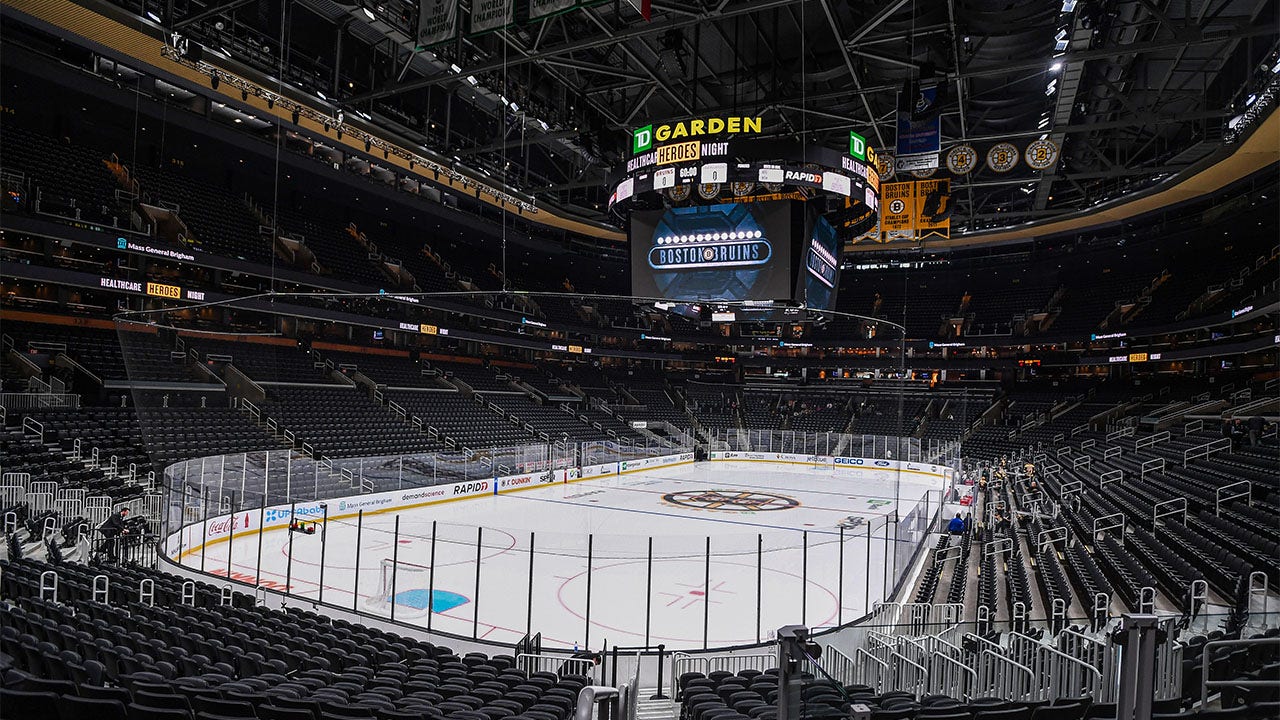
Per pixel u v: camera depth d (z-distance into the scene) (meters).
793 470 43.50
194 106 31.06
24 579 10.85
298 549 19.48
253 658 8.28
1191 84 29.58
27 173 26.84
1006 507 28.38
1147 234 44.22
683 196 22.69
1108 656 7.03
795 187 21.42
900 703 6.85
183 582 12.95
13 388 25.23
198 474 18.34
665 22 21.31
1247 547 15.89
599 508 28.36
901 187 29.42
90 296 29.84
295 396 31.56
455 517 25.67
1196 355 41.16
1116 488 26.69
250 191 39.38
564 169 45.44
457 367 47.25
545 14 14.87
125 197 29.56
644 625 14.17
